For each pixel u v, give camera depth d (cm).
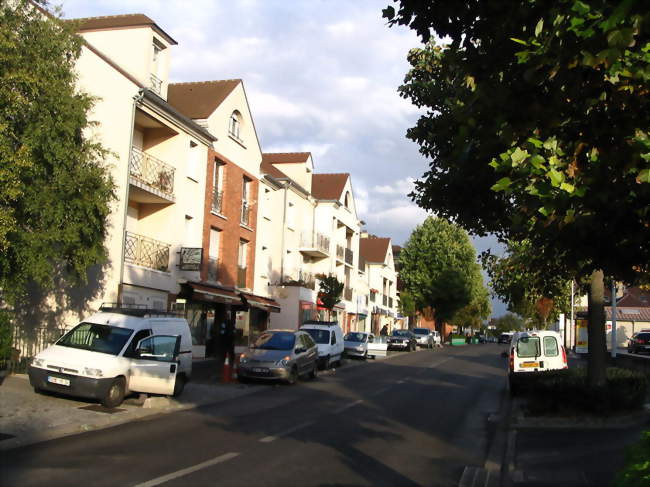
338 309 4572
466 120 529
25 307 1714
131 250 2103
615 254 513
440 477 836
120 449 915
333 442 1047
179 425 1163
